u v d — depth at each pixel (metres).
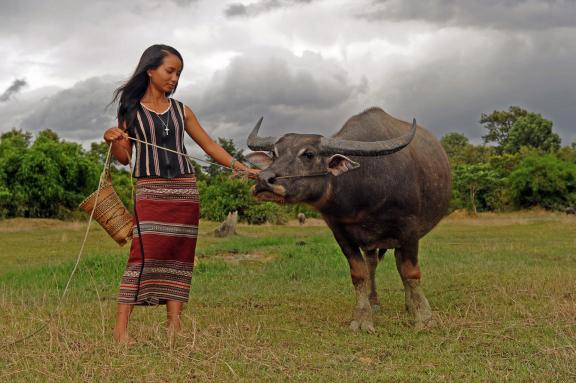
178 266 4.52
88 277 8.73
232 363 3.86
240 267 9.66
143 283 4.39
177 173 4.46
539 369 3.82
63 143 29.16
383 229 5.25
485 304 6.01
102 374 3.59
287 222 29.14
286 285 7.81
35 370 3.67
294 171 4.60
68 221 26.45
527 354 4.20
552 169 38.69
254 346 4.32
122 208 4.58
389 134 5.53
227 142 28.88
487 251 11.80
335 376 3.71
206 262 9.91
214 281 8.23
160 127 4.44
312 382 3.60
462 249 12.34
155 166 4.40
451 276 8.07
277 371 3.82
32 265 10.78
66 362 3.77
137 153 4.45
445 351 4.34
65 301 6.75
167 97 4.62
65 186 27.45
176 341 4.25
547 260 10.34
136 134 4.44
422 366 3.96
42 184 25.98
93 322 5.25
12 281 8.61
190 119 4.71
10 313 5.65
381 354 4.32
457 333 4.89
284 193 4.56
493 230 20.11
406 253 5.38
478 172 42.03
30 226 23.25
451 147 60.47
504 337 4.68
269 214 28.28
